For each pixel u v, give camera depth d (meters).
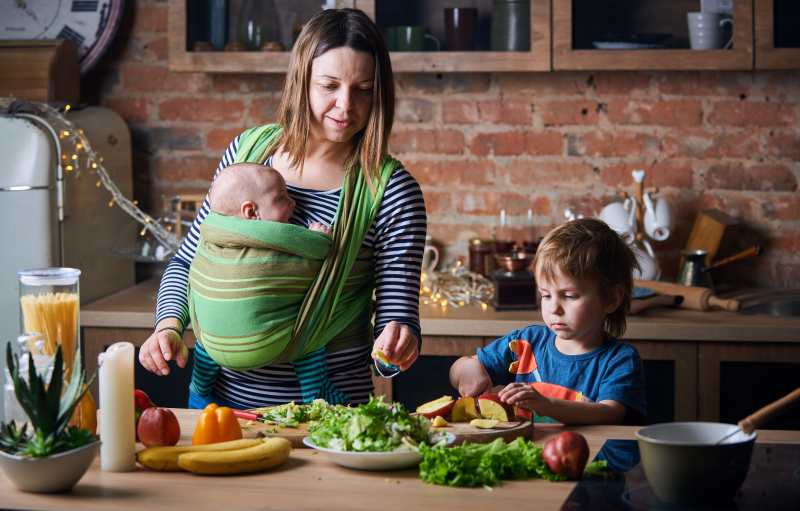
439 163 3.36
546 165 3.33
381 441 1.51
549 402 1.72
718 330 2.76
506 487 1.44
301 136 1.93
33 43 3.17
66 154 2.97
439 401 1.75
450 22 3.05
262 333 1.84
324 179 1.96
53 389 1.43
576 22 3.02
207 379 1.97
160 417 1.58
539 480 1.47
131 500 1.39
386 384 2.90
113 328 2.96
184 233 3.24
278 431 1.65
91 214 3.12
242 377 1.95
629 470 1.51
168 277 2.02
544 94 3.30
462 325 2.83
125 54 3.43
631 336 2.80
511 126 3.32
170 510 1.35
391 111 1.93
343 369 1.96
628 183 3.31
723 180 3.27
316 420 1.70
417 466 1.53
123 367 1.51
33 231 2.90
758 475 1.48
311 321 1.87
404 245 1.92
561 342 2.04
